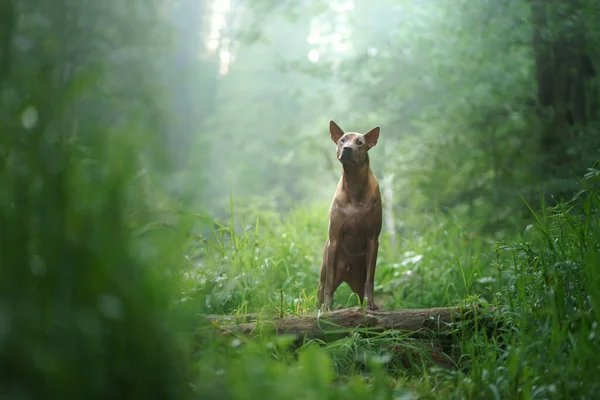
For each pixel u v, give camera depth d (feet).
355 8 45.85
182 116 38.60
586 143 25.68
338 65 40.57
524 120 29.91
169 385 8.85
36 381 7.69
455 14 32.45
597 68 28.48
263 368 10.53
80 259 8.43
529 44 30.32
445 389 12.59
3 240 8.44
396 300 23.34
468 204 31.24
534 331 13.14
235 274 17.67
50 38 12.39
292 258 24.91
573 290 13.76
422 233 32.58
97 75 10.33
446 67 32.81
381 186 40.88
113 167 9.21
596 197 14.82
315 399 10.36
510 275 16.05
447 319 15.48
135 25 25.39
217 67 45.39
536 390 11.61
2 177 9.08
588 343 11.75
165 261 10.10
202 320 13.03
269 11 40.22
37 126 9.36
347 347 13.98
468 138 31.96
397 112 41.14
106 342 8.43
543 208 16.25
